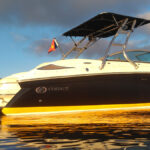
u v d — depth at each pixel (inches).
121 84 344.2
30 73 313.1
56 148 117.4
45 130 171.3
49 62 339.0
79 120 230.7
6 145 124.3
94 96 326.0
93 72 328.8
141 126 185.8
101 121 219.3
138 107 360.5
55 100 310.7
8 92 344.2
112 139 137.3
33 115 298.5
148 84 368.5
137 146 120.6
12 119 256.5
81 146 121.3
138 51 402.9
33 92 302.7
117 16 347.6
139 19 368.2
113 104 340.5
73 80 317.7
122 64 358.6
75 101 318.3
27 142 131.3
